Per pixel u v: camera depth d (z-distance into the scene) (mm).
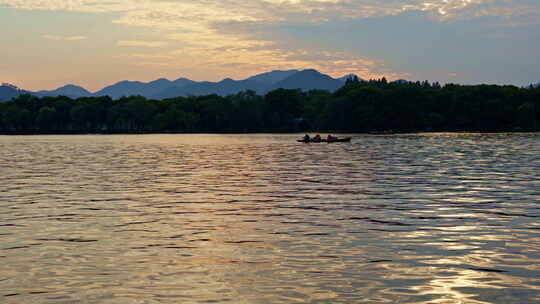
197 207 24016
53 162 54375
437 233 18125
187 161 55438
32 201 26016
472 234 17969
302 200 26156
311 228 19047
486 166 46594
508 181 34531
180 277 13078
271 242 16812
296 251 15617
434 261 14508
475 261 14508
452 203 24969
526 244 16484
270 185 32844
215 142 115062
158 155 66750
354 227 19219
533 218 20969
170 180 36188
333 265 14109
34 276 13188
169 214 22125
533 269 13742
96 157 62938
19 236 17781
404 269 13742
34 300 11492
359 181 34906
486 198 26578
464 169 43688
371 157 59781
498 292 11969
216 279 12898
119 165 50062
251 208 23688
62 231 18594
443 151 71312
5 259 14766
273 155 65312
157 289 12180
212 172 42219
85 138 157625
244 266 14023
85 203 25297
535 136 137250
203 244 16547
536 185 32219
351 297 11625
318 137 106812
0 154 69938
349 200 26109
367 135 158375
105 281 12773
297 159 57469
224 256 15047
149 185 33125
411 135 154875
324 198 26859
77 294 11859
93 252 15555
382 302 11328
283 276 13141
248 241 16953
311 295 11750
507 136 138625
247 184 33500
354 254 15258
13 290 12141
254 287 12297
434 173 40312
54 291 12062
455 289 12172
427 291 12031
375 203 25047
